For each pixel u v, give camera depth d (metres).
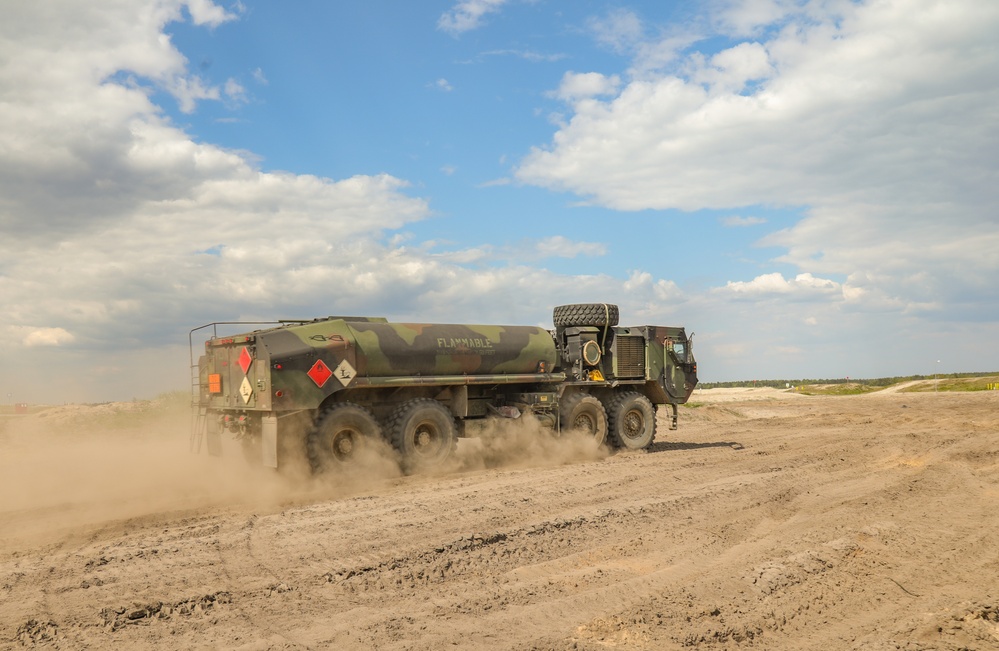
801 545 7.00
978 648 4.46
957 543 6.96
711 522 8.12
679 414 26.12
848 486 10.33
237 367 12.05
